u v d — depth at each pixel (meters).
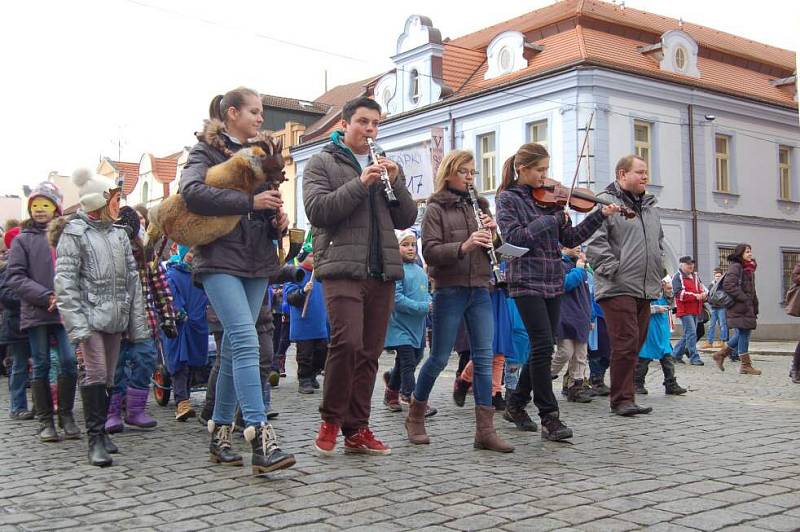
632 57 26.77
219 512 4.03
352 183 5.04
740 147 29.20
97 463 5.24
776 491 4.41
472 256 5.80
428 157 16.25
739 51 31.45
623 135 25.52
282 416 7.48
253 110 5.16
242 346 4.79
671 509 4.03
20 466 5.30
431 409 7.51
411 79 30.72
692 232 27.58
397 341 7.72
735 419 7.20
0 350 11.94
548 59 26.55
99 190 5.62
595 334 9.16
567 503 4.15
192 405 8.35
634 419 7.22
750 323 12.70
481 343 5.78
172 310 6.71
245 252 4.91
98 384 5.42
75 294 5.41
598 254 7.42
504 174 6.37
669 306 9.49
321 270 5.27
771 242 30.19
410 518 3.89
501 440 5.68
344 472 4.90
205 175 4.85
